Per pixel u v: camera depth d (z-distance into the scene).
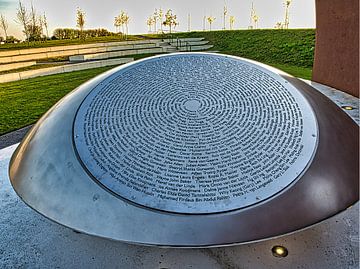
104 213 2.25
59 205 2.36
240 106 2.99
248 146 2.63
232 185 2.37
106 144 2.66
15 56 18.14
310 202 2.31
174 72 3.50
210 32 26.45
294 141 2.65
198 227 2.15
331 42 7.62
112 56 19.55
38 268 2.60
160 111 2.95
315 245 2.76
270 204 2.26
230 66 3.61
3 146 6.23
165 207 2.24
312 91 3.30
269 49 19.23
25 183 2.62
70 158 2.57
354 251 2.69
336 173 2.51
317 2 7.86
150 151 2.60
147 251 2.74
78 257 2.70
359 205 3.24
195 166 2.49
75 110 2.97
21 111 8.62
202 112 2.95
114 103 3.04
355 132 3.01
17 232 3.01
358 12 6.64
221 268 2.56
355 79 7.04
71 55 19.64
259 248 2.74
